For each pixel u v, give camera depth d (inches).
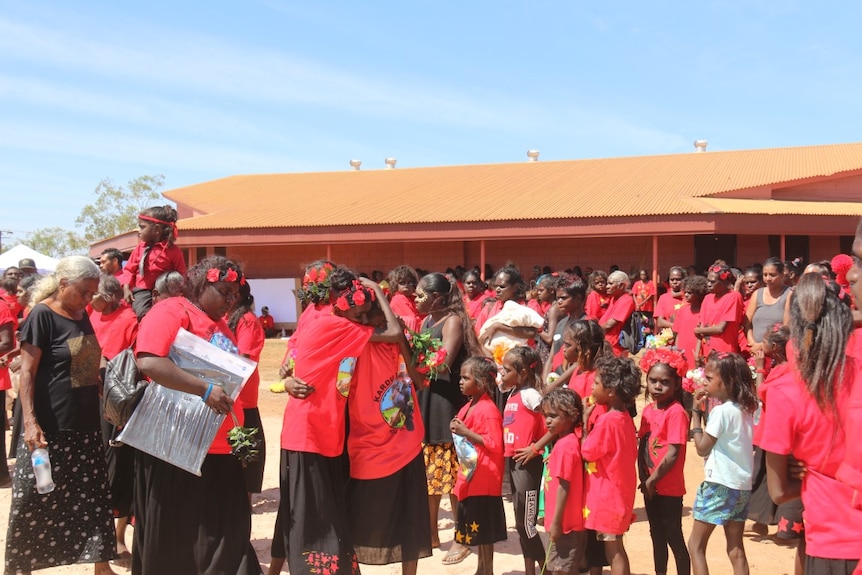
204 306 191.9
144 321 183.6
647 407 226.8
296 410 191.8
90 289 219.5
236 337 248.5
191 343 181.3
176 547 185.5
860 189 1154.0
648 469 221.3
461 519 225.6
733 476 200.1
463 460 222.5
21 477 212.7
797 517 219.5
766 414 132.5
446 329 255.6
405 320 282.7
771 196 1117.7
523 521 218.7
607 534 195.6
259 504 310.7
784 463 130.1
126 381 183.2
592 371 241.6
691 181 1157.7
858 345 126.0
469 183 1328.7
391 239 1061.8
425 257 1284.4
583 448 197.9
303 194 1376.7
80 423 215.0
